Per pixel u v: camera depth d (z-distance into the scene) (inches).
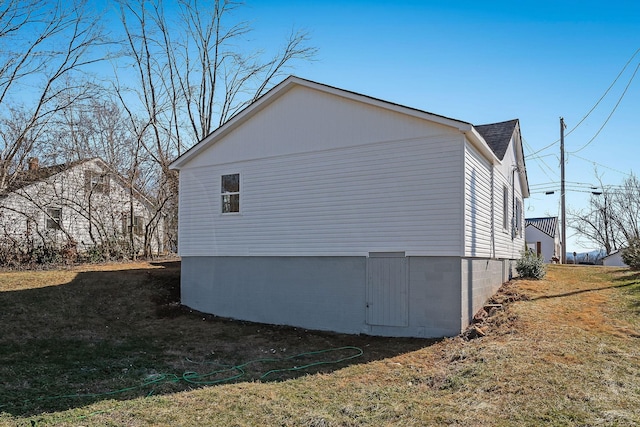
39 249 697.0
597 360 284.8
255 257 505.4
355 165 448.8
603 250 1795.0
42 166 820.6
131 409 251.3
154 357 371.6
